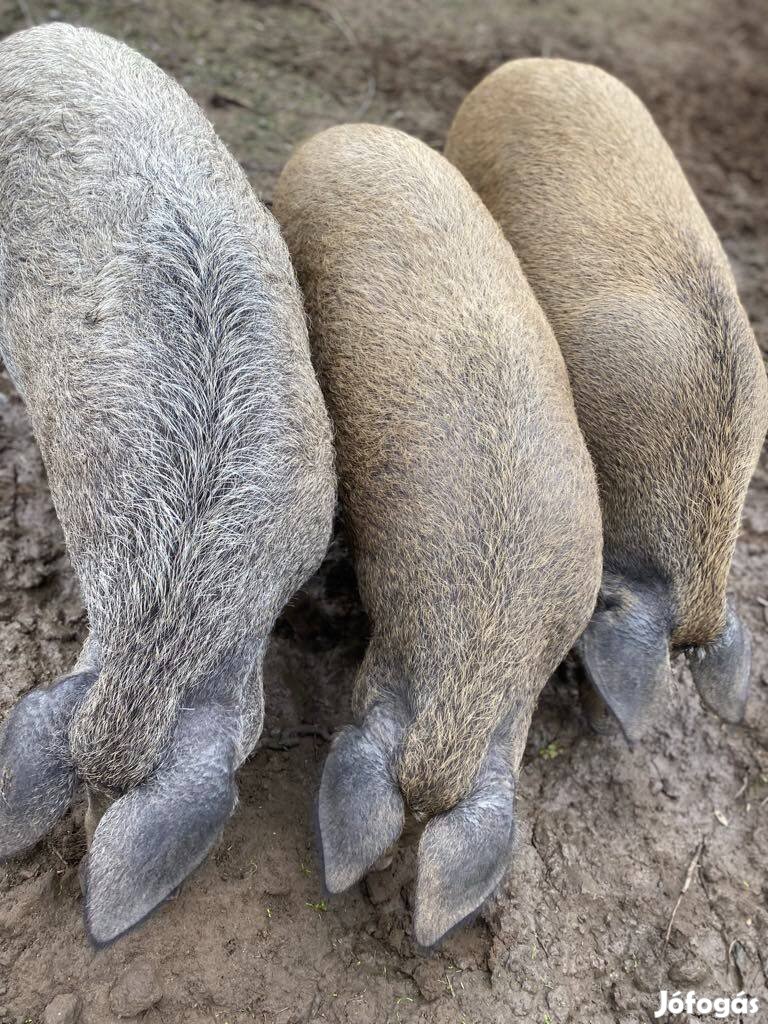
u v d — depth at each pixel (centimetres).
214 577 81
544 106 127
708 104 197
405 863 95
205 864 90
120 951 85
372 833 80
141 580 80
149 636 78
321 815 81
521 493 90
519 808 104
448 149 141
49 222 90
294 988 88
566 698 114
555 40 200
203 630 80
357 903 93
